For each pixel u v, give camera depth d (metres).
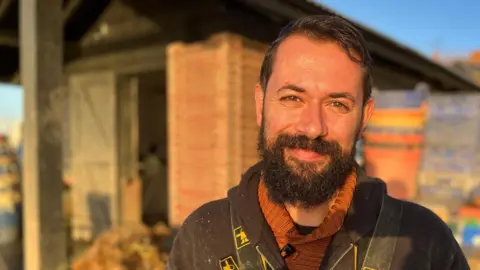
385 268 0.94
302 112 0.98
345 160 0.99
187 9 4.43
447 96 4.64
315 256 0.98
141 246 3.71
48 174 3.22
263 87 1.12
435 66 6.55
